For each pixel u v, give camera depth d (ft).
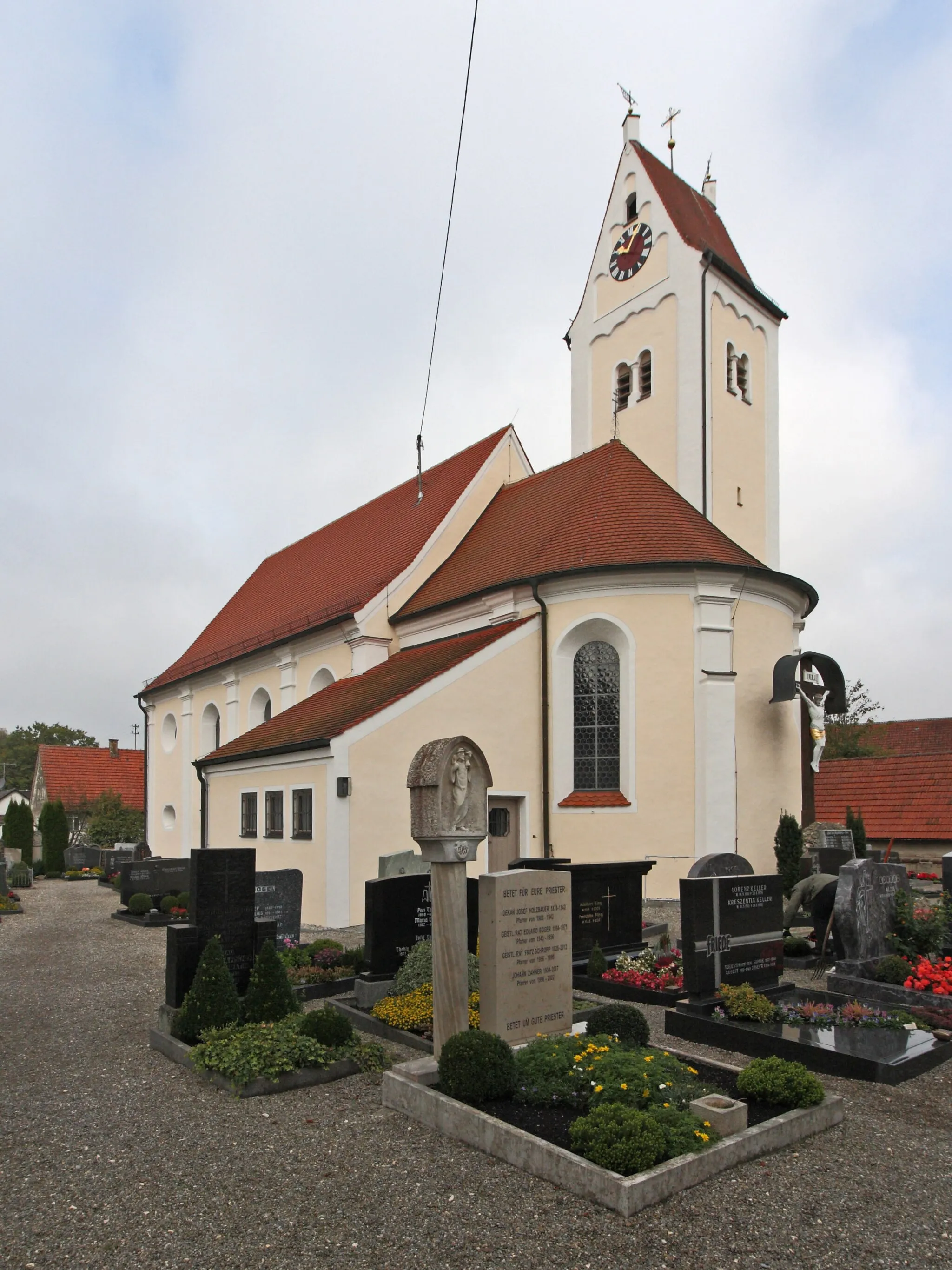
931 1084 26.14
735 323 93.45
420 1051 29.14
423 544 83.76
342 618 79.00
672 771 62.95
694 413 88.02
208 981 28.94
